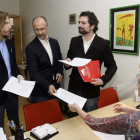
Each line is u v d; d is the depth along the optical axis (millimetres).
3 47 1832
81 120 1465
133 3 1947
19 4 4984
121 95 2340
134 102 1849
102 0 2316
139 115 810
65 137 1220
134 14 1947
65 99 1390
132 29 2000
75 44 1808
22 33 5090
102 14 2355
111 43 2293
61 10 3162
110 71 1716
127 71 2170
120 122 816
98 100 1917
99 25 2441
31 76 1872
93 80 1587
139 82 1025
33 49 1890
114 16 2180
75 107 1179
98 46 1687
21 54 4824
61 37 3299
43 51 1942
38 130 1242
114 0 2156
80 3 2695
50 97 2182
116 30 2191
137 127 772
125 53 2133
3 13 1663
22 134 1137
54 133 1250
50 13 3527
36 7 4055
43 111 1616
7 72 1835
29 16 4465
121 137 1213
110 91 2049
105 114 1566
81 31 1659
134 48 2018
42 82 1788
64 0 3043
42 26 1825
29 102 3881
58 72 2170
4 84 1815
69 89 1904
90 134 1258
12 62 1915
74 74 1846
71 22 2906
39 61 1948
